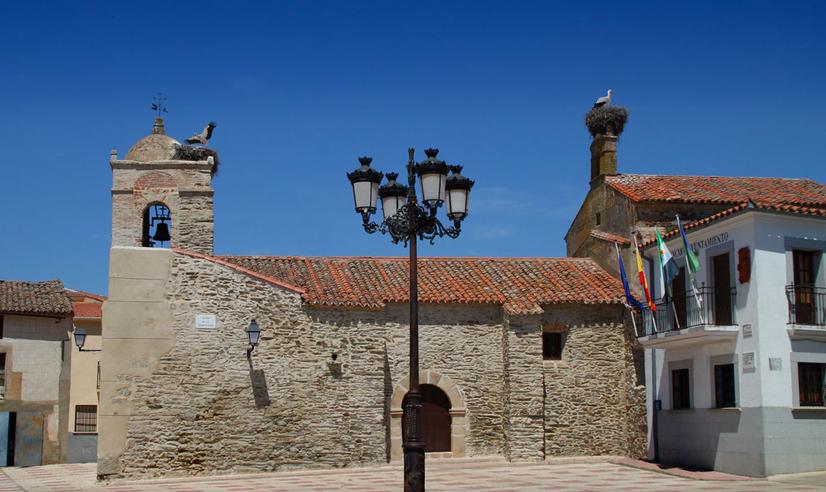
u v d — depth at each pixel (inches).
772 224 887.1
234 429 985.5
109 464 954.7
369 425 1015.6
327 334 1021.2
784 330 874.1
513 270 1165.7
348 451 1007.6
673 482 858.1
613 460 1045.2
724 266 932.0
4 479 1096.2
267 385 1000.2
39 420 1359.5
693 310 957.2
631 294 1048.2
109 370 967.6
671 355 1013.8
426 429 1058.1
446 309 1072.2
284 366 1006.4
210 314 997.8
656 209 1112.8
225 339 997.2
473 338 1071.0
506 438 1045.8
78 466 1322.6
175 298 992.9
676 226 1109.7
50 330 1389.0
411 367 569.9
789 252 890.1
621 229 1164.5
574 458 1054.4
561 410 1070.4
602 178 1240.8
